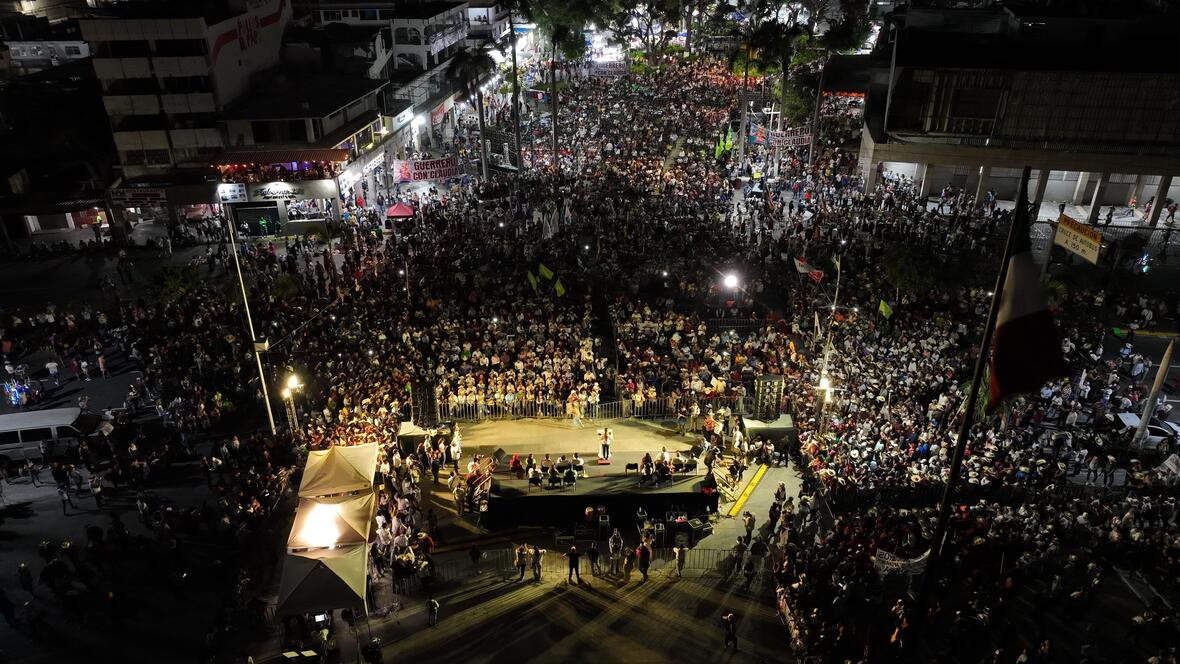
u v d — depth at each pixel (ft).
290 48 245.65
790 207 209.36
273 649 85.61
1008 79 191.72
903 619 83.30
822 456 113.29
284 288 157.07
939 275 155.74
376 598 93.50
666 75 353.51
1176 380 138.51
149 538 102.22
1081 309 152.87
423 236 191.31
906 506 105.91
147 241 199.21
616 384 132.57
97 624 88.79
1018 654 83.87
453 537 104.27
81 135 213.25
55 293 174.81
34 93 223.30
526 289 161.68
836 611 87.92
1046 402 126.31
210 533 102.89
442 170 200.34
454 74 231.30
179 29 191.93
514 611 91.25
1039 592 89.86
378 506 103.60
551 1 254.06
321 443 114.42
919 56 196.95
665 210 202.49
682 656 84.38
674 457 115.65
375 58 256.73
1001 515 98.53
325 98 217.36
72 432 119.14
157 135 204.03
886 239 185.68
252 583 95.45
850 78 255.09
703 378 131.64
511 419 129.70
